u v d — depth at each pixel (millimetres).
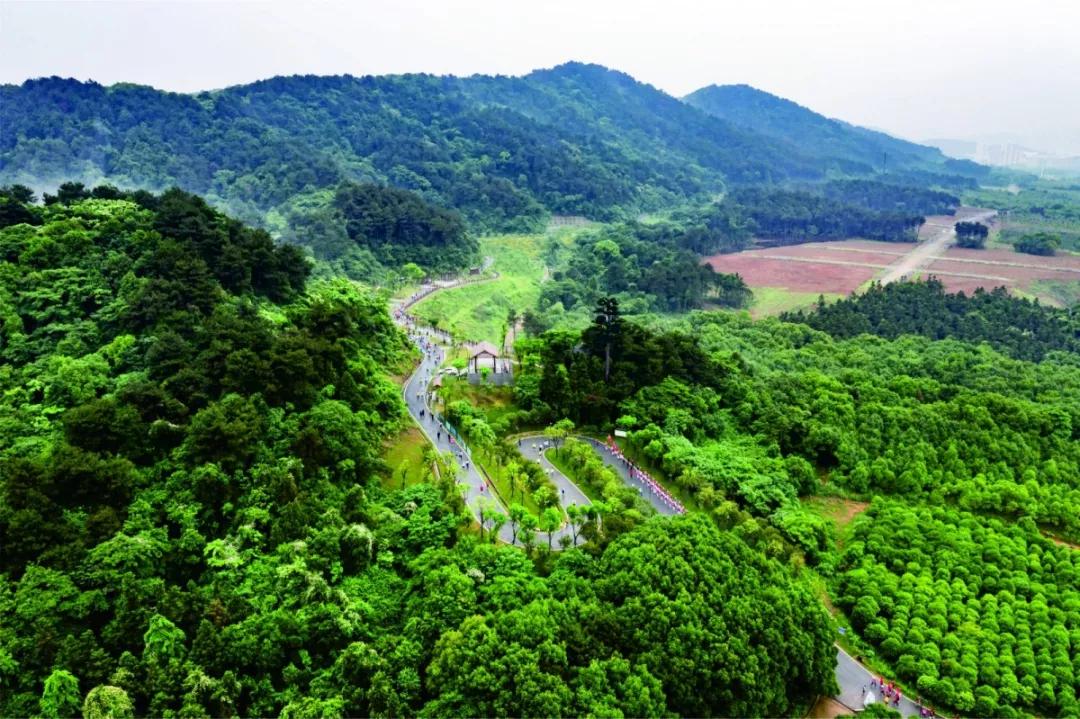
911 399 175750
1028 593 120125
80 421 109625
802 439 159625
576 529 119375
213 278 161625
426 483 122812
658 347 172000
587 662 87375
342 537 103312
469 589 94500
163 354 130875
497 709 79938
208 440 111062
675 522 109312
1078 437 165125
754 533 122250
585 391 161625
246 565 99000
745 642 92875
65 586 87500
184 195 192250
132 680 81000
